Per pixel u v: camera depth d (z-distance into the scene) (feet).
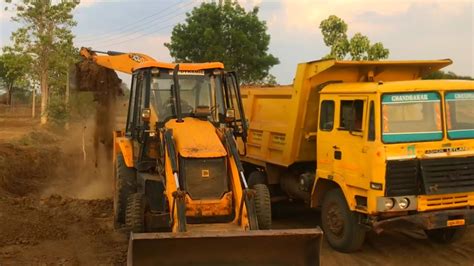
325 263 26.37
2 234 28.35
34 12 91.20
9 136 75.10
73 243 28.14
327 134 29.14
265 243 20.07
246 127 28.84
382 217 26.12
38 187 46.21
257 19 85.66
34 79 92.53
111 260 25.53
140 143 28.02
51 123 77.71
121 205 30.35
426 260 26.81
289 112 32.68
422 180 25.54
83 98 56.39
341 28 67.56
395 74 31.91
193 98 28.71
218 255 19.98
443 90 26.45
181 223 22.12
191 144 24.45
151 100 28.25
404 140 25.61
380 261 26.73
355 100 27.02
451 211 25.89
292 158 32.50
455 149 26.18
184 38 82.07
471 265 25.88
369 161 25.67
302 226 34.27
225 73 29.45
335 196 28.60
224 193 24.02
